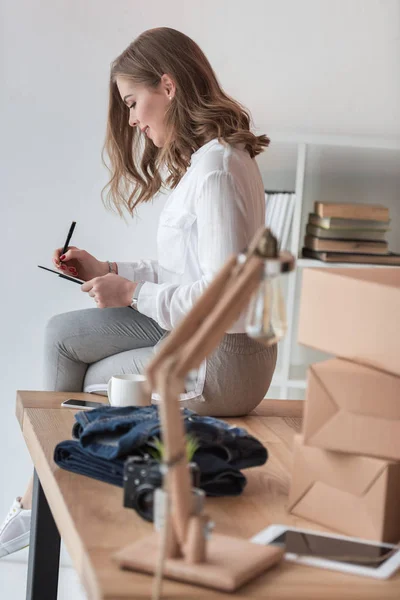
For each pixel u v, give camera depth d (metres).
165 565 0.96
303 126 3.12
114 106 2.58
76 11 2.97
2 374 3.10
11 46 2.96
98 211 3.06
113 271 2.69
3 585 2.90
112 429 1.36
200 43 3.03
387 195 3.19
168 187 3.03
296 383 2.92
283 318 0.96
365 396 1.16
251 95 3.08
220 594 0.93
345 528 1.18
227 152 2.18
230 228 2.12
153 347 2.30
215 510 1.25
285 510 1.27
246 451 1.36
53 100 3.00
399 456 1.14
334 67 3.10
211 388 2.05
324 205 2.84
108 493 1.29
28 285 3.07
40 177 3.03
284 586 0.97
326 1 3.06
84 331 2.32
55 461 1.41
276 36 3.06
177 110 2.29
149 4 2.99
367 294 1.18
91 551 1.04
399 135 3.16
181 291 2.12
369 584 1.00
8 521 2.40
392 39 3.10
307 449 1.23
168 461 0.92
